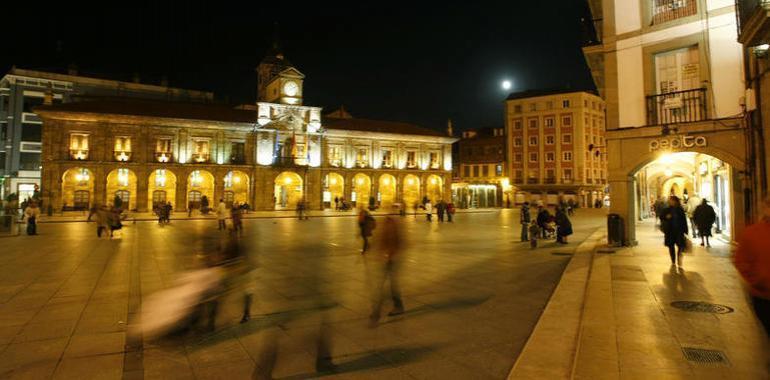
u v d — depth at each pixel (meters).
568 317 7.11
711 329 6.28
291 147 57.66
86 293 9.09
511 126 80.81
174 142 52.00
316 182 58.81
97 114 47.72
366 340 6.23
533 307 8.05
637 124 15.29
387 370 5.18
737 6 11.34
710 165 18.94
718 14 13.75
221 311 7.69
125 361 5.40
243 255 5.94
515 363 5.23
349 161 61.19
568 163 75.38
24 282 10.25
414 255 14.92
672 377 4.67
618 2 15.93
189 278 5.56
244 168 55.03
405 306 8.11
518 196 79.94
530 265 12.77
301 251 16.06
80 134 48.12
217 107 59.12
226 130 54.56
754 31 9.68
